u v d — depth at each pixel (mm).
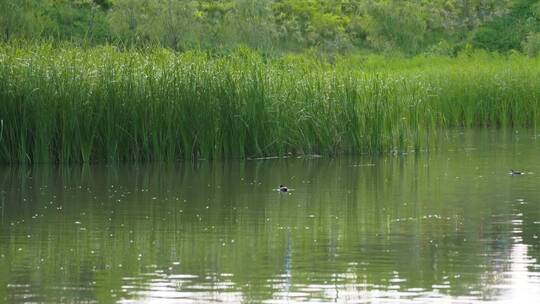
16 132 20906
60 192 17250
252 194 17047
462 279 10812
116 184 18281
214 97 22016
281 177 19312
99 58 22109
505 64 35844
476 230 13555
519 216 14648
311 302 9922
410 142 24156
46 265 11484
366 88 23578
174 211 15211
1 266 11422
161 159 21719
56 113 21000
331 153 23125
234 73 22594
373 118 23328
